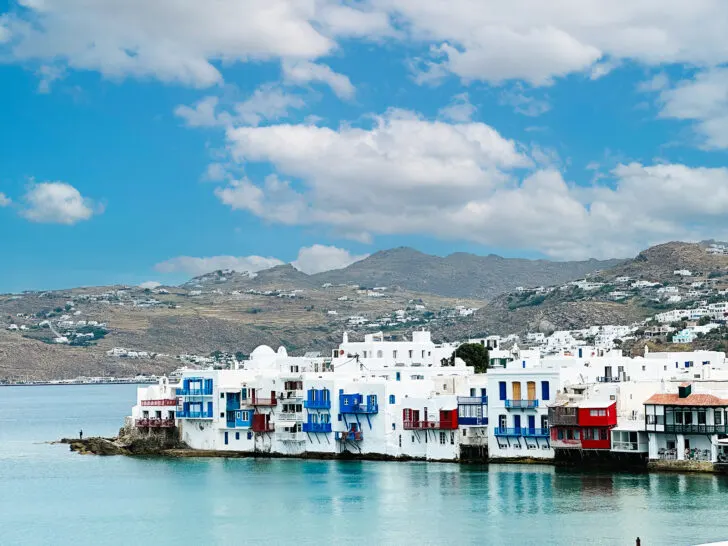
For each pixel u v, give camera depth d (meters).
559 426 176.62
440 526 140.38
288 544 134.62
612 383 175.00
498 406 186.00
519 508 148.38
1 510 164.50
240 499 166.62
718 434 162.62
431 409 193.88
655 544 125.19
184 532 144.38
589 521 138.38
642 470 170.75
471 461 190.00
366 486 172.38
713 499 147.50
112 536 143.62
